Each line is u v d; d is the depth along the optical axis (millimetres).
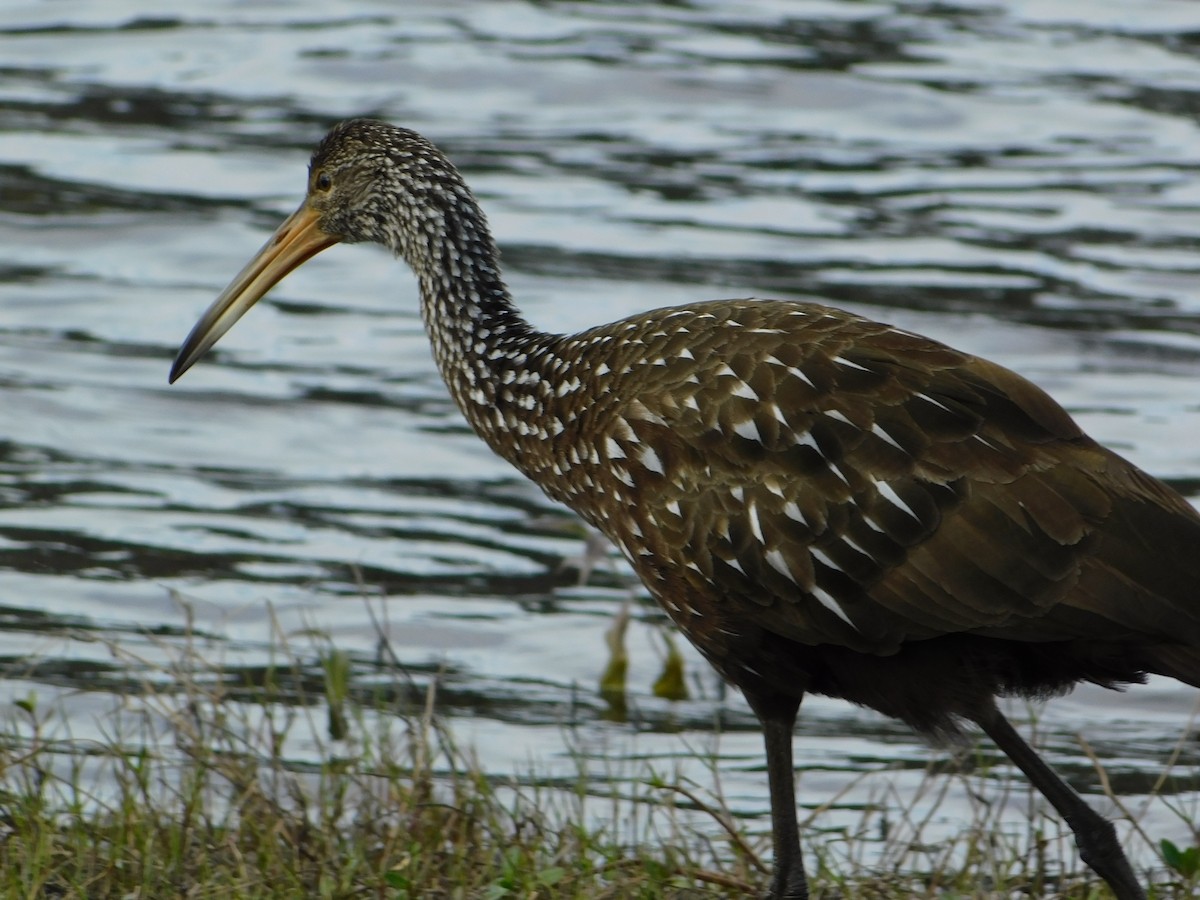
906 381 8820
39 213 21562
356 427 17422
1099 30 28125
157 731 12016
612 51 26875
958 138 24344
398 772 10086
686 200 22312
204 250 20859
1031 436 8703
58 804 10266
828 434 8805
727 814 10109
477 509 16156
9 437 16891
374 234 11242
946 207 22172
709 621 9289
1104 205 22250
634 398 9320
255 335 19344
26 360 18281
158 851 9227
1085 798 11945
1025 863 9836
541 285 19781
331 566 15023
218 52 26906
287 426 17406
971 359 8953
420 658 13711
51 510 15672
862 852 10609
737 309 9398
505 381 10281
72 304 19578
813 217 21891
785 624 9031
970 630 8656
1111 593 8406
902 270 20391
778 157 23688
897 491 8664
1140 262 20656
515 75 25906
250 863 9172
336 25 27938
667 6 28859
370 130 11109
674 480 9148
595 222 21578
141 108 24844
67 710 12328
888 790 12000
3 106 24734
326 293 20531
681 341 9328
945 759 12594
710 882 9375
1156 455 16359
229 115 24719
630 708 13164
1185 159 23641
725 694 13555
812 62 26562
